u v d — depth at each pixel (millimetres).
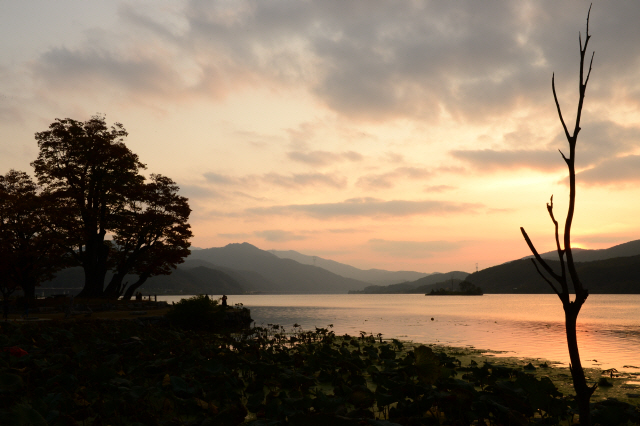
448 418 6621
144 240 41594
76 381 7941
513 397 6703
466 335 25875
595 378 11516
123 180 41094
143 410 6758
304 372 10219
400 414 6777
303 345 17188
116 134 41406
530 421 6637
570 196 3785
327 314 54875
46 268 39938
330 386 9578
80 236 36812
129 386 7836
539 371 12633
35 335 14445
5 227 35938
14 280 38000
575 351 3756
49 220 36312
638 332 27734
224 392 7707
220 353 12344
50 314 29984
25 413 5352
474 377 9125
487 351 17406
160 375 8984
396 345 18594
